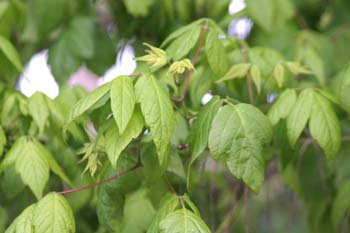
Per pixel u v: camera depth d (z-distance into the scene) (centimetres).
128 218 108
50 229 87
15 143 98
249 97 105
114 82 87
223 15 131
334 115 96
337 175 121
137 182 99
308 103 95
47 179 97
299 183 121
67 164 109
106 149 88
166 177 97
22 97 106
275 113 97
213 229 112
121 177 97
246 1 127
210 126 90
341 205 113
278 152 112
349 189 113
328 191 122
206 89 104
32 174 96
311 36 131
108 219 97
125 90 86
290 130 95
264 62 108
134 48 134
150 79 88
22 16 127
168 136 87
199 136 91
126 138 87
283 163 106
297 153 116
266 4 126
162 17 130
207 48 98
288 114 96
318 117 95
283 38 130
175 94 100
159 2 130
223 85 106
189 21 128
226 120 90
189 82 103
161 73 107
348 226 119
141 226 107
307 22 143
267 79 107
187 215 87
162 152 86
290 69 106
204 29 99
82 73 190
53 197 89
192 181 103
